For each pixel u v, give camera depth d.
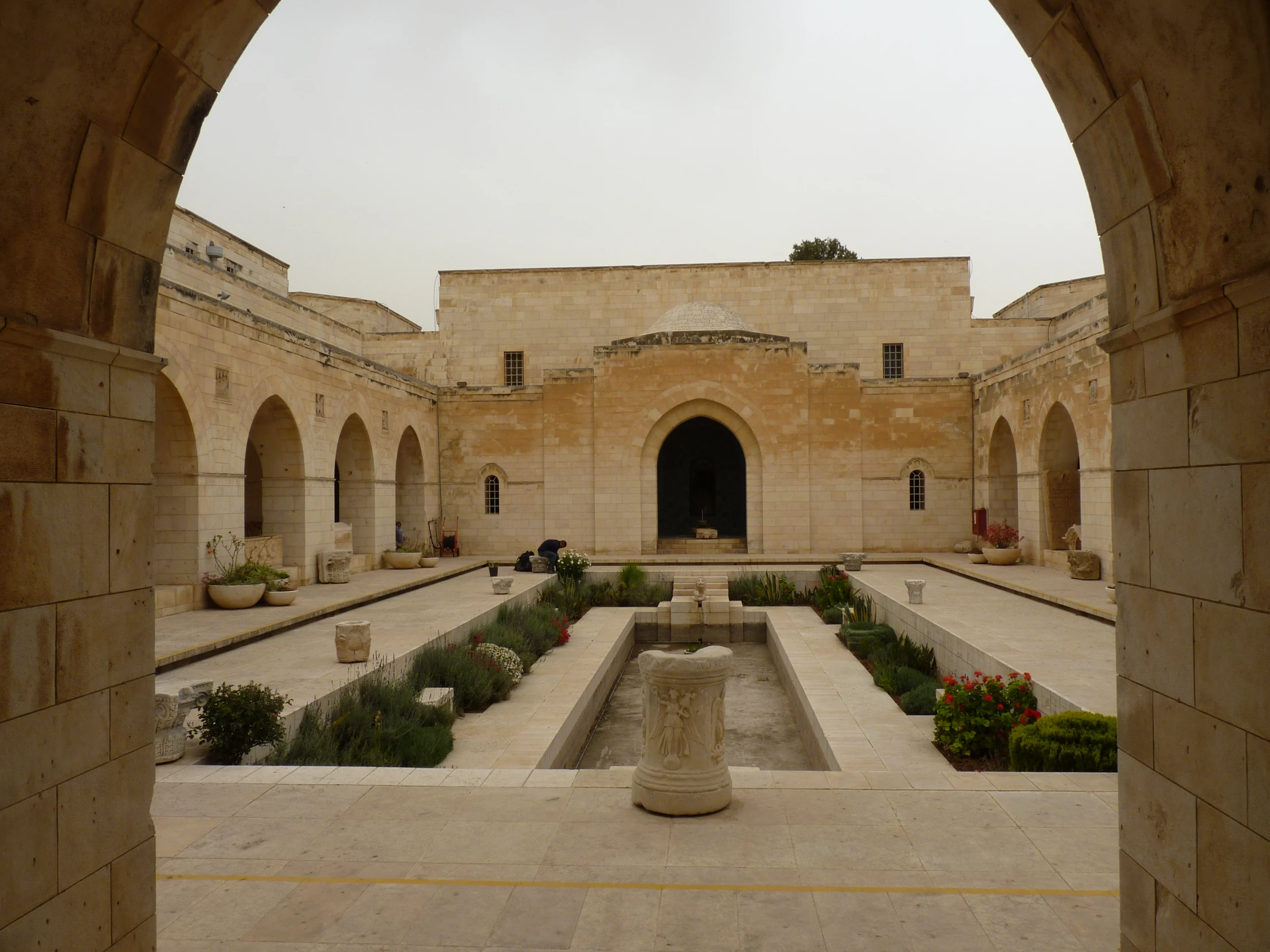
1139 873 4.04
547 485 30.78
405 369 35.75
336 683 11.34
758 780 7.68
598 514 30.05
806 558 28.34
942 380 30.08
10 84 3.36
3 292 3.46
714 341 30.11
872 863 5.89
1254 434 3.14
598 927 5.06
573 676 14.90
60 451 3.74
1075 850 6.08
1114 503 4.25
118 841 4.08
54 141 3.60
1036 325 34.25
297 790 7.47
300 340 21.53
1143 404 3.95
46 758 3.62
